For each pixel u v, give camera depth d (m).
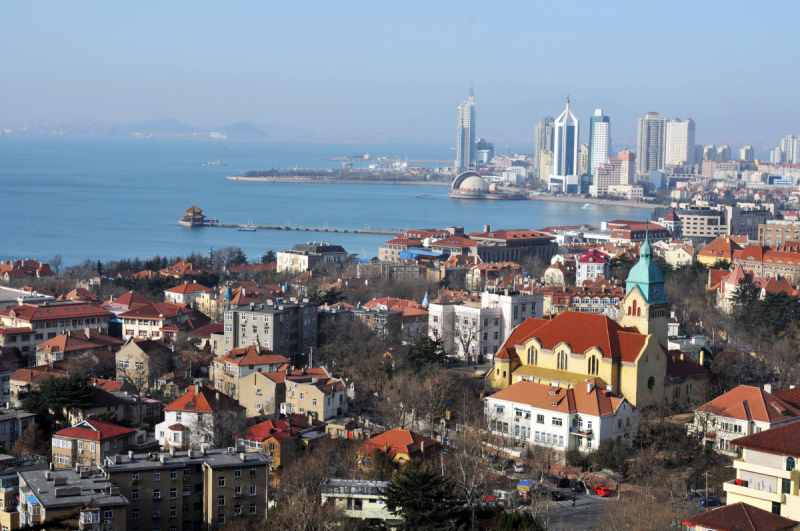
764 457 144.62
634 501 175.50
